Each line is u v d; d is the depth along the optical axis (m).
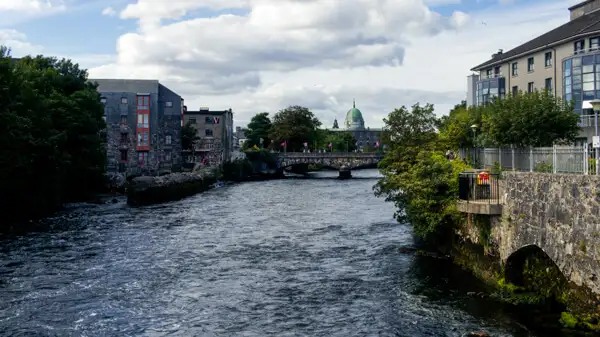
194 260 31.58
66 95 69.56
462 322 20.08
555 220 18.86
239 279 27.25
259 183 105.94
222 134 131.62
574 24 61.16
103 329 20.25
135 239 38.41
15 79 48.72
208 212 55.22
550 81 59.81
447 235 31.23
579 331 17.53
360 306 22.56
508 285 22.66
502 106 32.41
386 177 36.47
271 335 19.55
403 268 28.64
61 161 54.69
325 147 189.75
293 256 32.50
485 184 24.77
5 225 43.50
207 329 20.23
